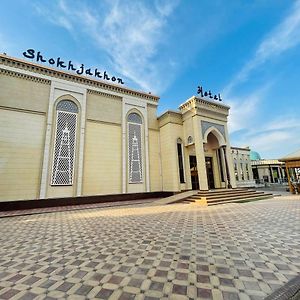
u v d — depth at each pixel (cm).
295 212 769
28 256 383
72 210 1051
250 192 1406
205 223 627
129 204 1238
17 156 1121
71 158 1283
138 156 1565
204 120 1509
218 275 284
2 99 1136
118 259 355
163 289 252
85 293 247
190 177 1562
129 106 1612
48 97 1280
